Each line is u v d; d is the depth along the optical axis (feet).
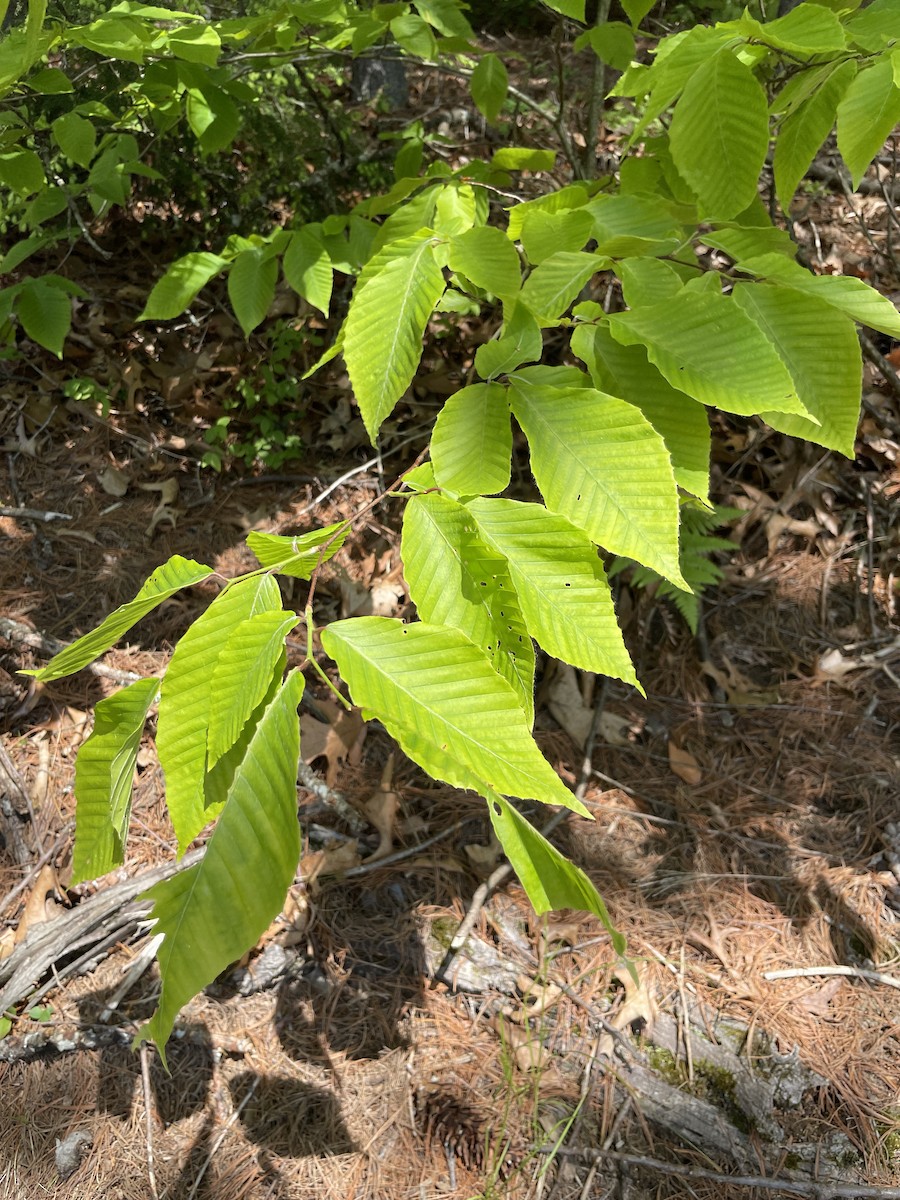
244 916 0.88
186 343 4.64
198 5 3.70
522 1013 2.66
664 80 1.53
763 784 3.29
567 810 3.18
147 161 4.11
